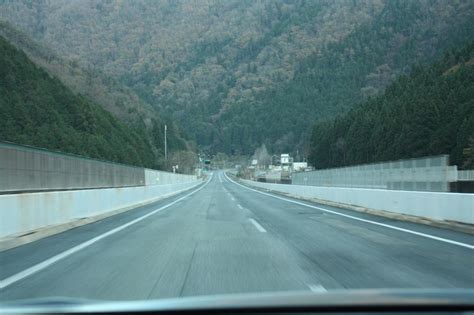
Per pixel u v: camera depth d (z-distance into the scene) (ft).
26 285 26.43
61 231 52.90
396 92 345.31
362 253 36.35
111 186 123.03
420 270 29.71
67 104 231.50
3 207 42.70
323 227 54.95
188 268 30.99
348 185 120.37
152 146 376.68
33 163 74.33
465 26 587.27
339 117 402.72
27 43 359.87
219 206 98.22
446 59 360.48
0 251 38.55
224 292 24.39
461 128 207.41
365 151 301.63
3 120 164.96
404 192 66.03
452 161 212.02
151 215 75.56
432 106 236.02
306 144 559.38
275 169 446.60
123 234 49.75
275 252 37.14
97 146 219.00
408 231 50.24
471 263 31.99
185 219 67.36
